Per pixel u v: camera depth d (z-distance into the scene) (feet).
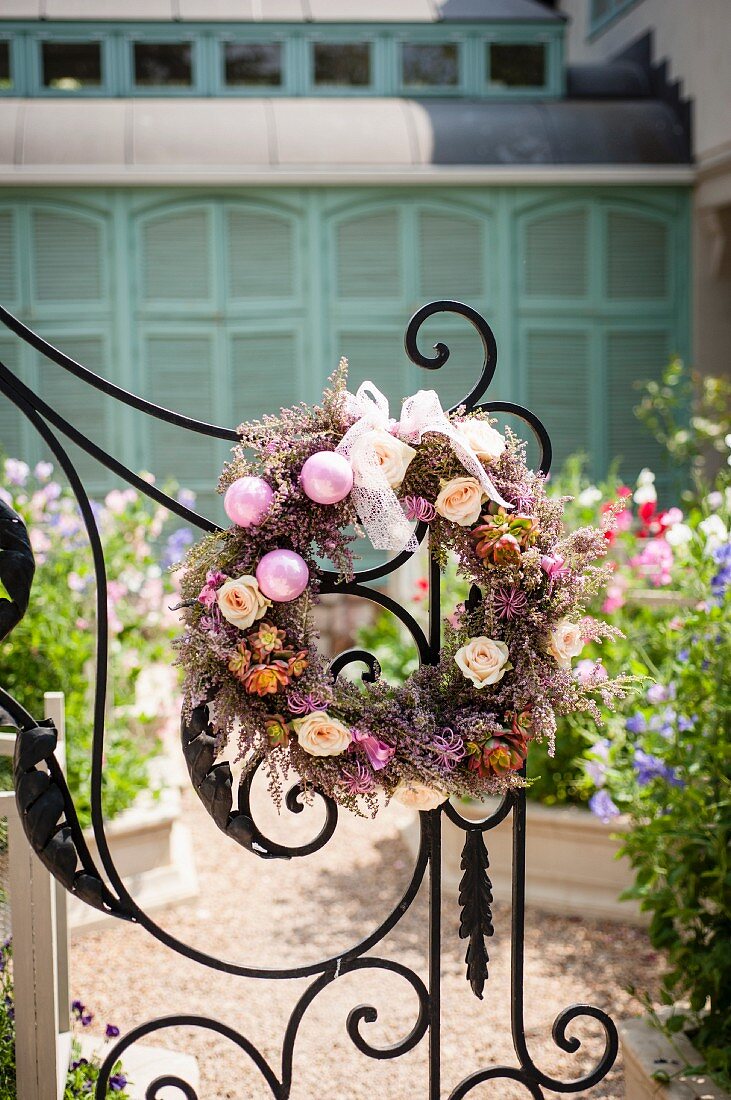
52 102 22.74
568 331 22.98
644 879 8.20
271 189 22.12
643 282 23.09
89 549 12.79
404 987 9.75
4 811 5.48
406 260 22.54
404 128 22.57
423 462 4.87
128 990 9.61
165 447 22.40
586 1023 8.97
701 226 22.94
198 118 22.48
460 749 4.70
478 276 22.74
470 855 5.16
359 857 13.02
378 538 4.64
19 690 11.77
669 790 7.98
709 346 23.11
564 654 4.82
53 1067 5.60
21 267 21.84
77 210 21.85
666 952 10.30
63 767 5.94
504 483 4.90
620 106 23.80
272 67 23.81
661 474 23.36
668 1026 7.18
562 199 22.74
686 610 9.15
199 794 4.64
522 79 24.59
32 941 5.53
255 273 22.35
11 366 21.94
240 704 4.50
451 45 24.38
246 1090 8.02
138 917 4.85
